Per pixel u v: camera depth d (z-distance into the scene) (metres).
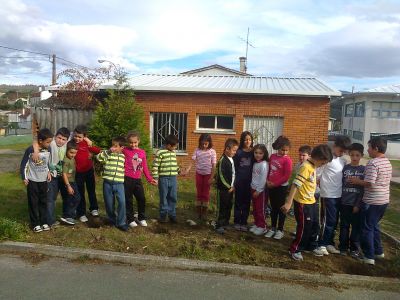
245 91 11.45
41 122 12.65
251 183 6.29
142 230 6.14
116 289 4.28
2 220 5.77
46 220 5.92
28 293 4.11
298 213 5.20
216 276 4.74
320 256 5.35
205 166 6.97
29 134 32.94
